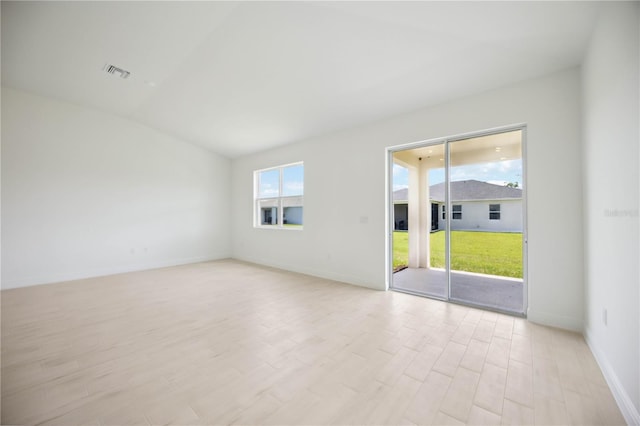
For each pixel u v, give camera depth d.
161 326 2.86
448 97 3.44
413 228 5.09
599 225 2.12
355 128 4.51
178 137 6.21
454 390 1.81
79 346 2.43
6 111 4.28
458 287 3.95
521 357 2.21
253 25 2.71
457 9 2.19
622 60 1.68
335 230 4.80
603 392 1.79
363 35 2.62
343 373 2.02
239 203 7.01
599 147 2.10
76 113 4.92
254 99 4.14
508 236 3.30
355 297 3.82
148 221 5.80
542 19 2.18
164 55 3.37
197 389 1.84
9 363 2.14
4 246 4.28
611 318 1.85
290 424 1.53
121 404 1.69
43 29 2.95
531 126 2.94
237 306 3.47
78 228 4.95
